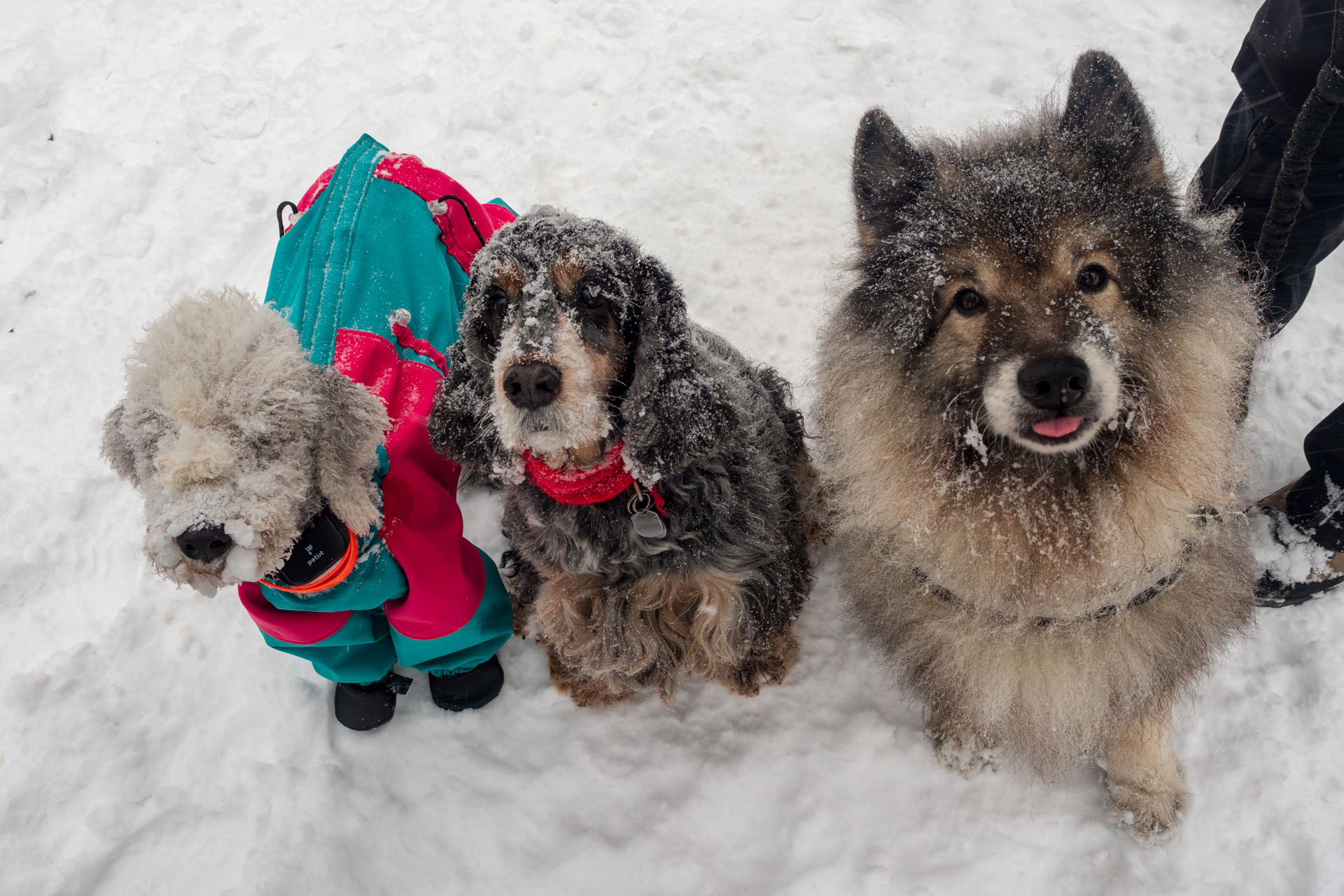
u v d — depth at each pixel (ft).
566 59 5.28
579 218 2.39
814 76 4.98
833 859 2.81
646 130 4.87
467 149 4.87
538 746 3.07
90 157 5.06
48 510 3.62
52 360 4.13
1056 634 2.45
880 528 2.55
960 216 2.22
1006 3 5.12
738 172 4.60
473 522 3.59
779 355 3.97
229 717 3.14
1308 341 3.67
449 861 2.87
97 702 3.15
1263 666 3.01
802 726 3.06
